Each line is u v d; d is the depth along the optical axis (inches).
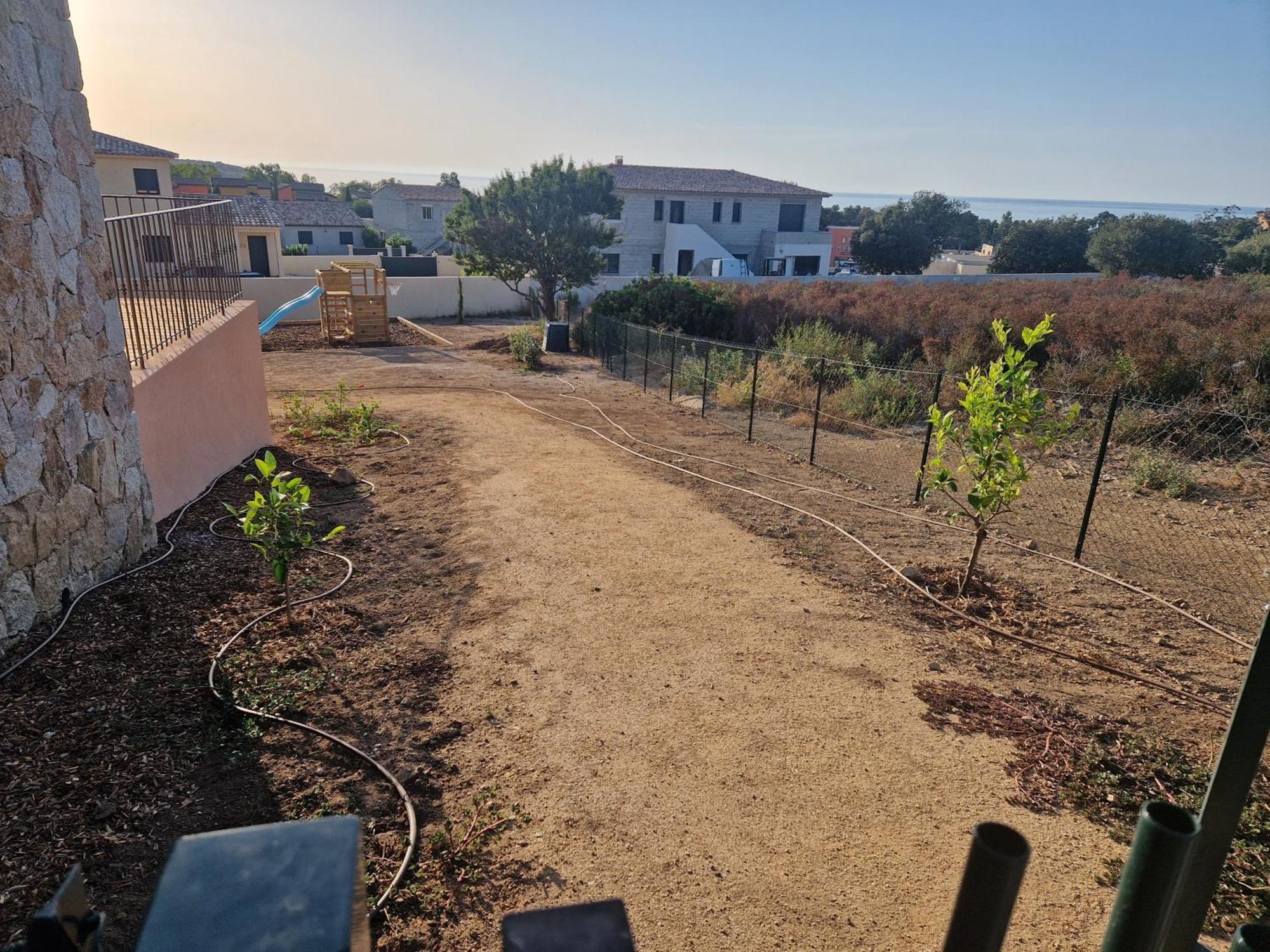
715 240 1606.8
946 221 1866.4
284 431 431.2
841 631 207.5
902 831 133.6
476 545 263.3
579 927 27.8
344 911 26.5
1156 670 193.8
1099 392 487.2
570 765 149.3
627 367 730.8
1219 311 661.3
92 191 212.5
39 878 115.8
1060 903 118.6
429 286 1174.3
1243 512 323.6
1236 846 127.8
